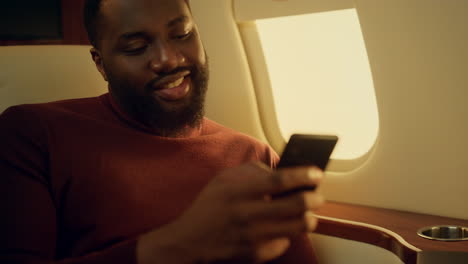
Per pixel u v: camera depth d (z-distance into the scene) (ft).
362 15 4.06
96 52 3.93
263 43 5.05
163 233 2.10
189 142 3.84
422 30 3.83
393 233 3.69
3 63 4.17
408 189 4.26
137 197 3.49
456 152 3.93
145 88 3.62
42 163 3.44
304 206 1.79
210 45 5.27
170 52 3.54
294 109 5.02
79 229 3.44
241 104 5.24
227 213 1.80
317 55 4.62
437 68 3.85
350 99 4.54
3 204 3.24
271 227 1.81
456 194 4.00
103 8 3.61
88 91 4.44
